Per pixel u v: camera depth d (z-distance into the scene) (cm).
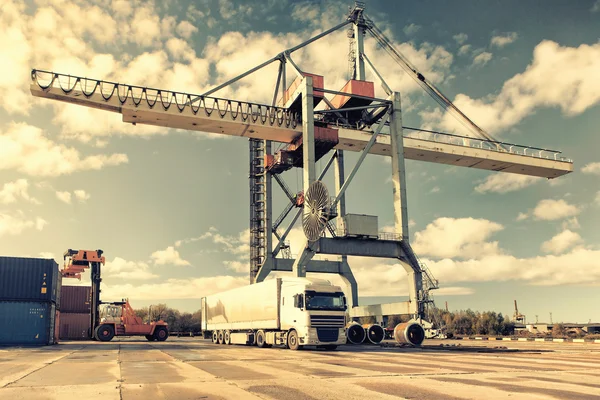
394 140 5216
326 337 2653
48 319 3497
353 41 6088
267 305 3019
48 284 3528
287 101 5447
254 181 7150
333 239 4569
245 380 1282
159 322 4731
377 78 5619
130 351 2727
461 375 1385
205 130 5278
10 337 3384
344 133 5622
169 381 1268
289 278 2864
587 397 973
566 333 8519
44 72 4553
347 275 6738
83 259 4822
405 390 1084
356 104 5516
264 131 5344
